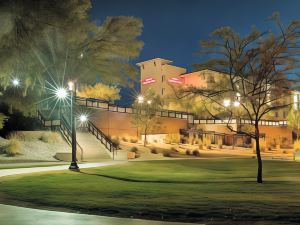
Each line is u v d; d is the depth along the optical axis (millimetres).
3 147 33969
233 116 22562
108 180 19094
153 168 28156
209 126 62938
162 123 57781
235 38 18734
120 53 37031
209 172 26953
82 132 43062
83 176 20438
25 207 10875
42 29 15539
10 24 14164
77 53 33688
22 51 15594
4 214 9641
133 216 9336
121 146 44781
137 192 14289
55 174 20578
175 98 21141
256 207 10438
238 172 27109
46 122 42406
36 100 30531
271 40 18203
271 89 18375
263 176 23859
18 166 26594
